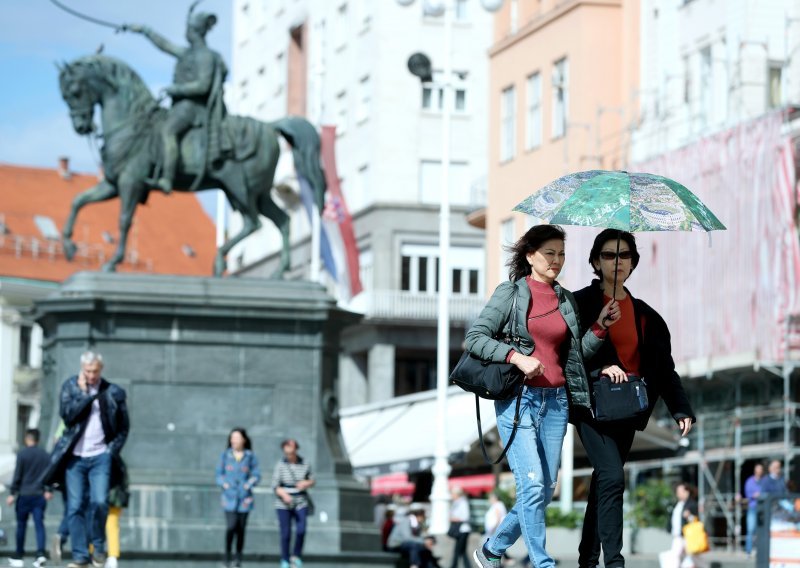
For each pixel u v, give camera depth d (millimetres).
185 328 48875
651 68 92375
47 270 167750
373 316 120688
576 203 18938
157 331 48688
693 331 79625
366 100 130250
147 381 48500
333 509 48156
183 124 50531
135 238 186250
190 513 47719
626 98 94312
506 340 19547
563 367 19578
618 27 95000
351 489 48656
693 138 83750
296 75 143125
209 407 48844
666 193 18922
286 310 49219
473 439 68562
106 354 48469
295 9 142750
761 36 82625
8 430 158375
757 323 74500
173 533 47344
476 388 19375
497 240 103812
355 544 48094
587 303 19781
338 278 89812
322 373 49562
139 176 49906
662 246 82250
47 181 180875
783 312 72875
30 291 162250
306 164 51719
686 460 77375
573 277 88188
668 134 88438
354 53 131625
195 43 51062
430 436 72125
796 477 73250
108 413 31703
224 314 48875
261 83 150375
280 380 49250
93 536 31875
